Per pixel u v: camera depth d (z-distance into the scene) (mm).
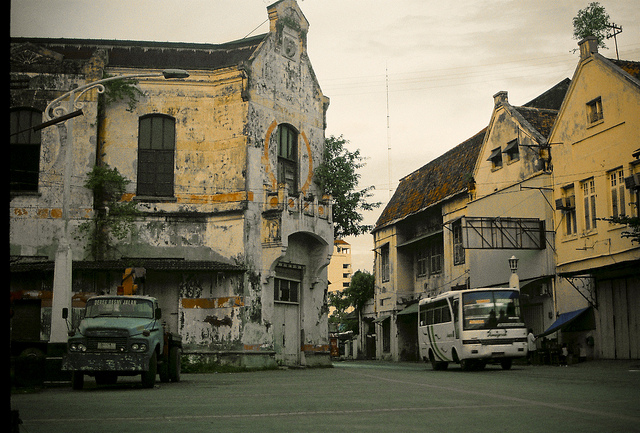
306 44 33312
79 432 7637
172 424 8391
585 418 8875
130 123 29781
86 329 15188
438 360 26688
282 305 30844
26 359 16297
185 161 29906
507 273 33531
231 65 29844
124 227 29000
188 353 27969
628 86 25797
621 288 25859
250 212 29016
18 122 28703
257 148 29719
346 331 79500
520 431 7656
